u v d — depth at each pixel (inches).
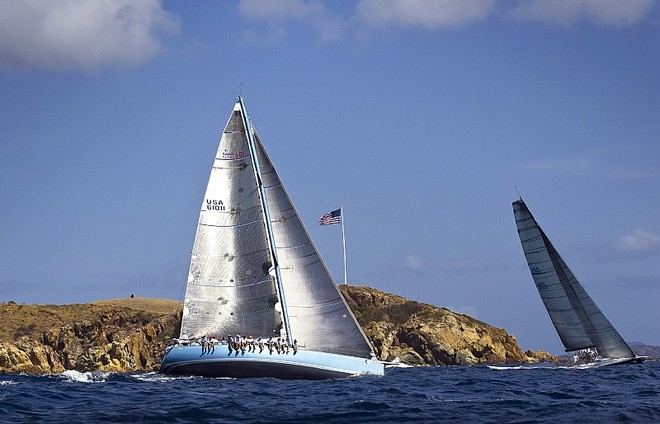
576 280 3240.7
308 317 2135.8
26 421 1198.9
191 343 2105.1
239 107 2158.0
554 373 2861.7
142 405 1400.1
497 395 1665.8
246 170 2149.4
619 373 2758.4
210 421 1202.6
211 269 2129.7
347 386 1856.5
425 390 1817.2
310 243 2149.4
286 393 1665.8
